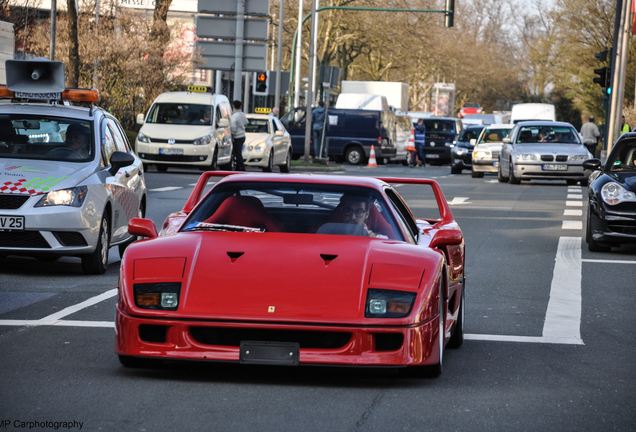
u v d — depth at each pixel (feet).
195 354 32.27
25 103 63.98
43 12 260.21
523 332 45.37
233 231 36.94
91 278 58.49
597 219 74.49
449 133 262.88
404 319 32.30
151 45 197.77
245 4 174.29
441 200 44.96
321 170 196.95
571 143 157.58
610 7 339.57
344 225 37.11
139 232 37.76
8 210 56.70
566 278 62.80
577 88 380.17
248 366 35.76
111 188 61.11
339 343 32.22
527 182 164.66
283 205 37.88
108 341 40.14
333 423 28.81
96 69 192.03
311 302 32.19
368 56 342.23
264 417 29.25
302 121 238.07
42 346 38.99
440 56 327.47
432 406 31.14
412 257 34.50
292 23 314.96
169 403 30.60
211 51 175.11
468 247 77.51
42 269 61.87
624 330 46.39
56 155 60.64
